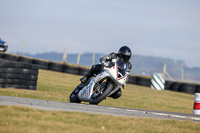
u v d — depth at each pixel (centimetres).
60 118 1728
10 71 4222
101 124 1712
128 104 4469
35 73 4516
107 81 2759
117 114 2264
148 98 5891
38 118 1648
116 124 1750
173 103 5850
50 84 5556
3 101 2252
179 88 9269
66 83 6159
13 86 4266
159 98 6344
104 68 2733
